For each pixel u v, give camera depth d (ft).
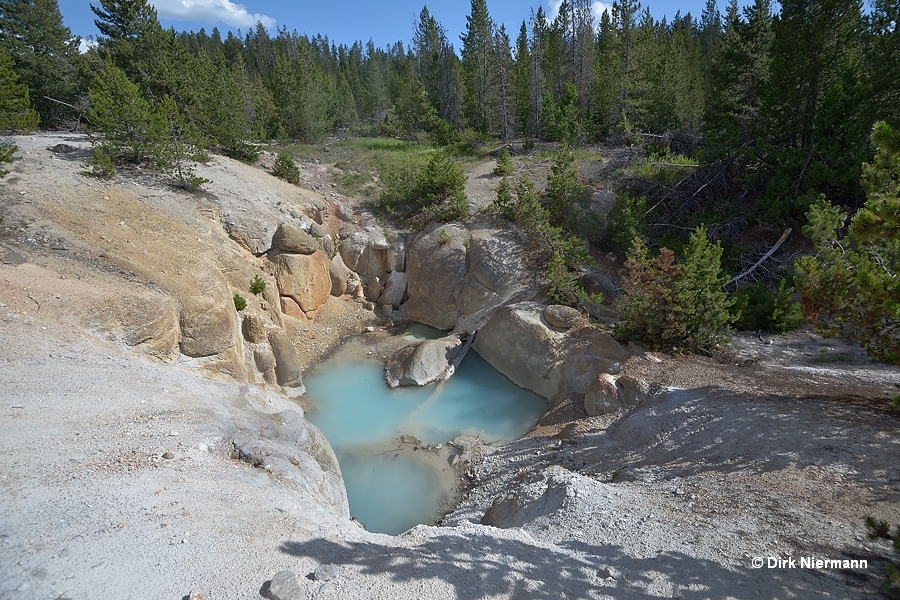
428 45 224.53
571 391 56.59
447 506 44.24
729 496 29.96
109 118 71.61
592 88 161.99
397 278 89.92
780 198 75.97
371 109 209.36
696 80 143.74
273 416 41.68
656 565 22.45
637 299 55.88
